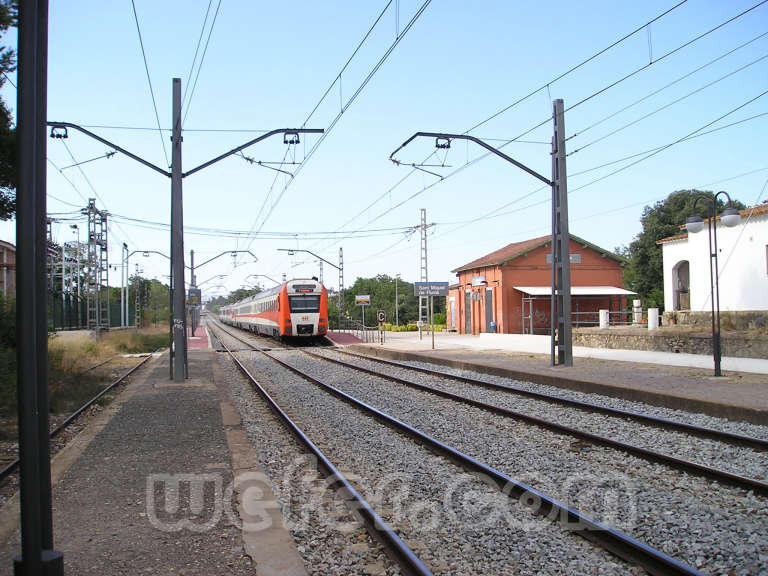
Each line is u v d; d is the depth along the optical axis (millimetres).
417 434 9344
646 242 54375
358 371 20984
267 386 17000
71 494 6551
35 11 4074
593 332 23953
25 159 3965
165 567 4633
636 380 14484
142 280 70312
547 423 10016
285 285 38531
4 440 10047
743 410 10250
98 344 31953
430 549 5098
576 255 31000
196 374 20156
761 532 5258
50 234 44250
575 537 5293
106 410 12492
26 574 3867
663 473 7207
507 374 18078
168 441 9305
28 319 3914
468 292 44438
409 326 57281
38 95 4395
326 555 4992
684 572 4355
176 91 17250
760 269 22812
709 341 18250
